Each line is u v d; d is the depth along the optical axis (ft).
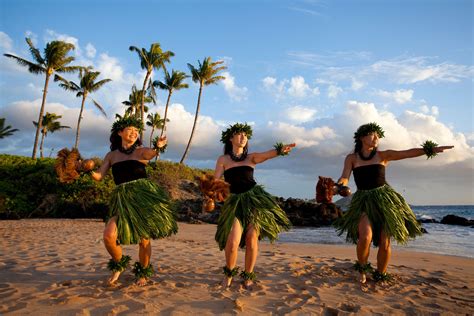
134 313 10.16
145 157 13.37
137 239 12.30
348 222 14.57
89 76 113.70
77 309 10.35
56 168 12.63
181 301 11.28
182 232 43.68
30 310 10.25
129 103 129.59
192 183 84.33
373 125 14.34
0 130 122.72
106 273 14.98
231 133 14.06
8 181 68.69
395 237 13.71
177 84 114.11
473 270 19.08
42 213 63.67
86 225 44.93
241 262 18.34
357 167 14.58
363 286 13.67
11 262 17.22
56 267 16.12
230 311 10.46
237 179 13.67
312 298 11.90
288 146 13.57
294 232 51.47
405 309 11.15
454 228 63.00
